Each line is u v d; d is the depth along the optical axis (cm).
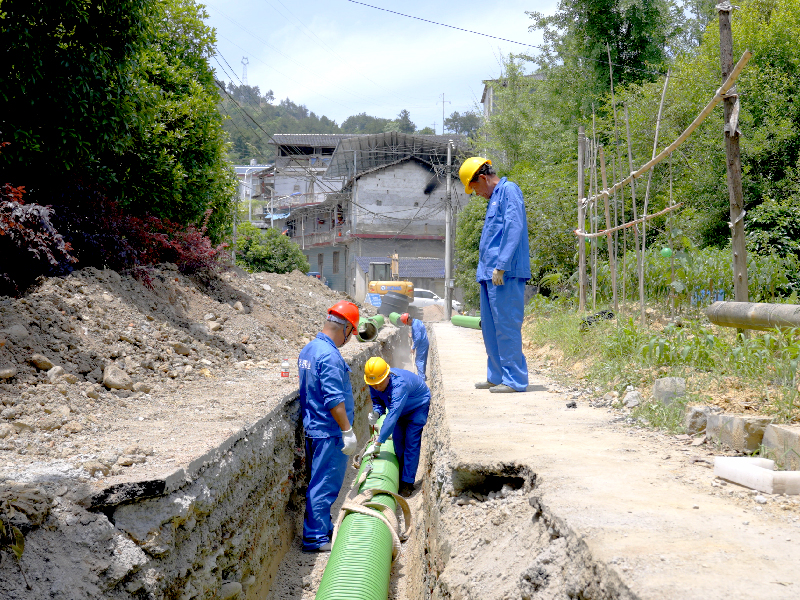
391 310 1820
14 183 733
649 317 783
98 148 773
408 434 720
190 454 375
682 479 284
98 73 735
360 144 3897
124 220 832
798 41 1185
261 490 497
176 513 325
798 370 417
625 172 1149
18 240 605
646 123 1178
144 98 839
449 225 2744
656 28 1778
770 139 1134
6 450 369
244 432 459
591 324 742
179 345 697
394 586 501
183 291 892
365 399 1037
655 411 416
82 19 696
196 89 1034
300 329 1082
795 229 993
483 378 667
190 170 1016
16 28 646
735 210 520
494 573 259
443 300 2988
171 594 329
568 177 1361
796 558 188
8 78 658
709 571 177
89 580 275
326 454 591
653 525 219
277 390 621
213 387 630
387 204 3988
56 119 717
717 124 1121
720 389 428
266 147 9525
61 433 415
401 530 619
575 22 1808
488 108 4081
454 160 3684
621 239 1141
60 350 546
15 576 253
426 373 1145
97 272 736
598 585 187
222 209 1238
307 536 590
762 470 263
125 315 694
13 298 588
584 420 431
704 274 761
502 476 325
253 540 472
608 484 276
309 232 4856
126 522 313
